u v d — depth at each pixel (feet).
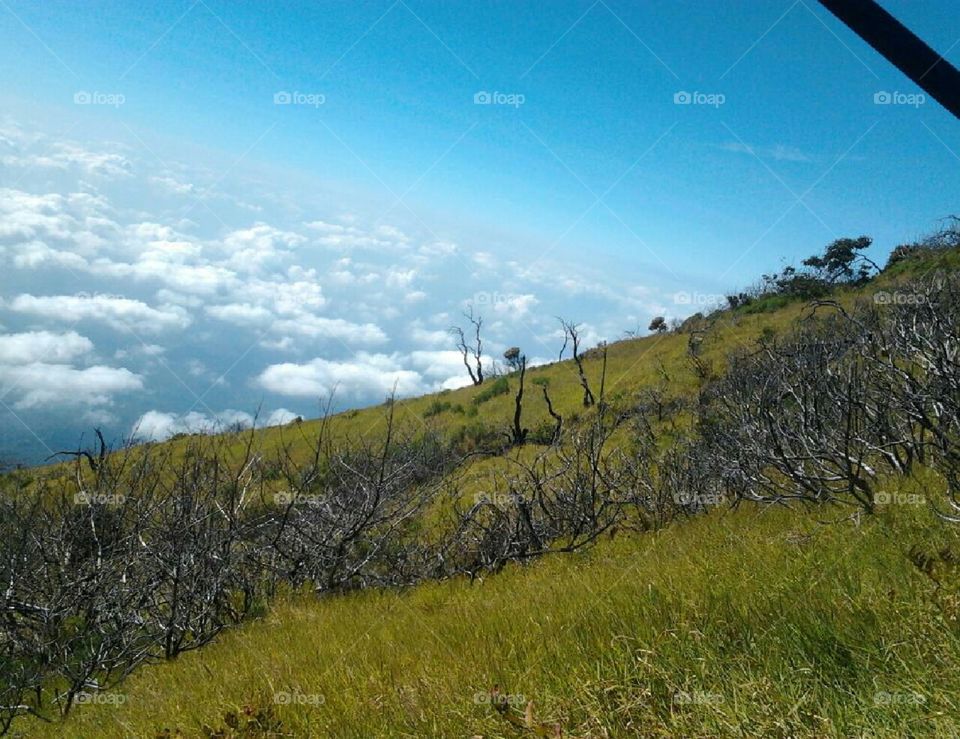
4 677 31.22
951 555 12.33
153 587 35.83
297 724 15.33
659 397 82.58
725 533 26.73
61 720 28.89
